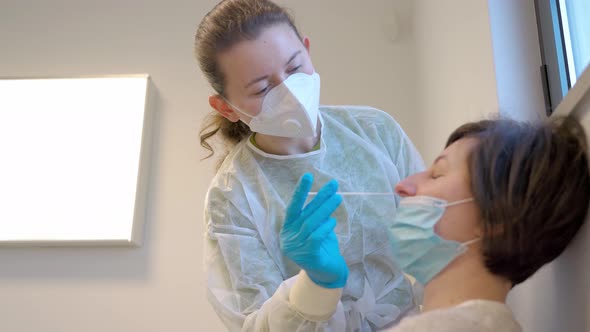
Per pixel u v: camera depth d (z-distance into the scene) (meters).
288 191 1.48
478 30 1.55
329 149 1.51
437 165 1.07
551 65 1.38
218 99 1.49
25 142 2.53
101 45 2.71
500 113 1.24
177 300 2.36
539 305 1.21
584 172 0.98
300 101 1.33
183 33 2.71
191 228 2.45
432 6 2.17
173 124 2.59
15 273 2.41
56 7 2.77
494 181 0.97
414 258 1.02
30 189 2.47
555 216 0.95
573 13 1.39
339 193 1.44
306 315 1.20
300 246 1.12
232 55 1.33
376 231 1.43
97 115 2.55
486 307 0.92
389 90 2.56
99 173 2.47
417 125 2.50
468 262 0.99
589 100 0.97
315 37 2.64
